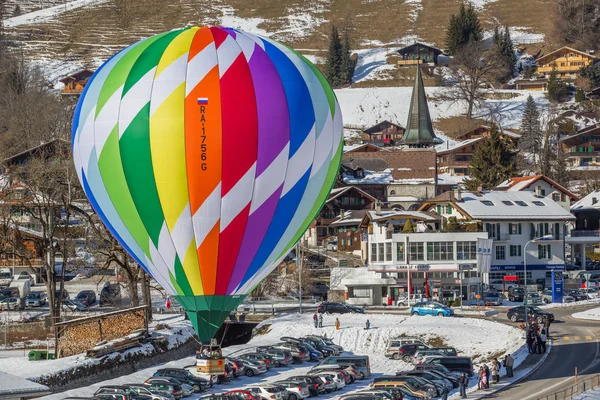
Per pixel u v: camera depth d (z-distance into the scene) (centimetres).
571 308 14212
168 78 6756
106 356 10444
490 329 12275
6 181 14200
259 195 6781
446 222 16750
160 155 6662
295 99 6888
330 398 9162
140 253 7025
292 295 16388
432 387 8731
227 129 6662
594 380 9281
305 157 6931
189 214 6719
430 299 14988
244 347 11794
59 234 15212
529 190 19650
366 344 12181
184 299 6969
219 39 7000
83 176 7100
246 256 6888
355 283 15738
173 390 9050
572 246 19438
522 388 9038
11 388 7538
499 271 16862
